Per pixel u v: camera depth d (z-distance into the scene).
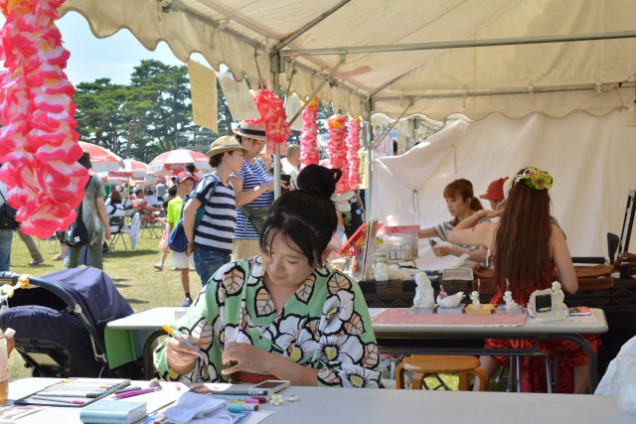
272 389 2.12
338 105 7.25
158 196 31.92
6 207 7.77
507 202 4.14
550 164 8.52
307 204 2.22
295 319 2.33
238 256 6.54
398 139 12.08
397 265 5.62
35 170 2.22
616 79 7.91
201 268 5.68
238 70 4.50
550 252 4.05
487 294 4.62
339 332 2.30
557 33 7.62
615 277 4.86
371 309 4.20
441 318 3.77
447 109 8.66
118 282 11.78
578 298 4.60
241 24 4.38
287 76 5.46
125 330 3.85
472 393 2.05
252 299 2.37
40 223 2.25
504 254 4.11
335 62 6.21
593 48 7.71
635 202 5.39
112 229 17.72
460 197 6.29
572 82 8.09
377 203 9.03
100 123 62.72
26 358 3.80
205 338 2.40
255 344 2.34
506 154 8.64
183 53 3.73
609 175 8.34
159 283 11.66
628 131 8.26
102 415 1.88
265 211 6.50
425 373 3.47
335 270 2.41
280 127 5.15
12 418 1.96
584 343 3.50
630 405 1.81
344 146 8.05
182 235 6.09
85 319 3.65
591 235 8.39
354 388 2.16
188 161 23.30
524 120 8.57
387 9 5.16
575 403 1.92
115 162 18.77
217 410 1.93
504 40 5.41
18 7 2.22
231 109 4.55
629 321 4.57
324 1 4.52
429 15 5.80
